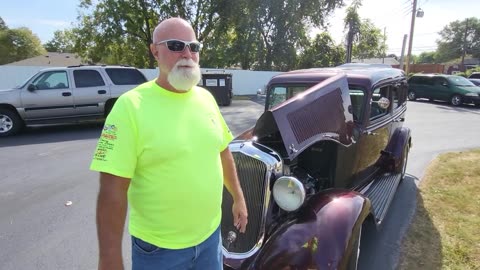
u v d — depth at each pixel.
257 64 29.86
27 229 4.07
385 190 4.30
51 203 4.83
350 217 2.55
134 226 1.74
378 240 3.69
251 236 2.70
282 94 4.33
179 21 1.74
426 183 5.48
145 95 1.67
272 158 2.79
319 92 3.18
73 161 6.98
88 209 4.63
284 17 28.11
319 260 2.31
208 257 1.91
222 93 16.38
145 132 1.58
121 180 1.54
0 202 4.87
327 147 3.42
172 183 1.64
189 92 1.83
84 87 10.27
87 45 30.48
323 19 29.25
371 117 4.13
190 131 1.72
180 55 1.71
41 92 9.81
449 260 3.29
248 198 2.74
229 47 29.48
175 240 1.73
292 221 2.60
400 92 5.36
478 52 86.31
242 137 3.37
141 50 30.36
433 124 11.67
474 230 3.85
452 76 18.20
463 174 5.84
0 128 9.62
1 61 58.31
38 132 10.22
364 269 3.18
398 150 5.02
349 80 3.88
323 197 2.78
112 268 1.52
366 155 4.12
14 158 7.23
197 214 1.77
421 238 3.72
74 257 3.47
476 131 10.31
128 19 27.89
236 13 27.52
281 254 2.36
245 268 2.61
